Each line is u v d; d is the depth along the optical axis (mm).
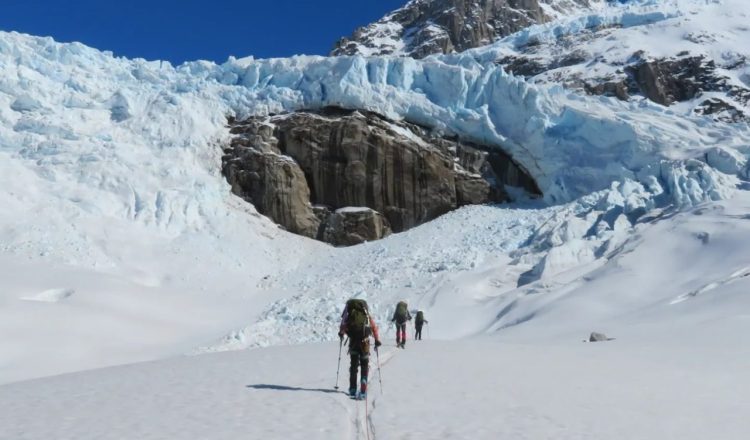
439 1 150000
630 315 26750
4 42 51906
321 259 47062
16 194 40812
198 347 28281
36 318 28312
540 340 23219
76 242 38969
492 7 145750
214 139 52875
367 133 53562
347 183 53062
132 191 44562
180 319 33875
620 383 11055
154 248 42156
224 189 50469
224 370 13180
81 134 48469
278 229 50562
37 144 46438
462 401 9219
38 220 39438
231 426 7562
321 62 57125
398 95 56125
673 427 7719
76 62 56344
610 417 8227
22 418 8273
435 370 12500
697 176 38281
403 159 53344
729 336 18641
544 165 51938
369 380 11305
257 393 9992
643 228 36344
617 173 46938
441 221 50688
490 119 55031
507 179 54750
